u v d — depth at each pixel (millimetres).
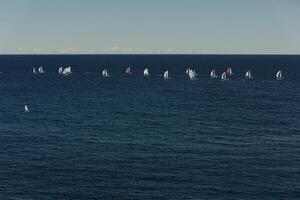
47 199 84312
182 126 155125
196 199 84250
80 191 88125
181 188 89625
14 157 111875
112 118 172750
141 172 99500
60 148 121500
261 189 89000
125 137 136000
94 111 191125
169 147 122812
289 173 98562
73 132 143625
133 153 115938
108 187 90312
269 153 116062
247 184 91688
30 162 107375
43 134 140375
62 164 105750
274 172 99312
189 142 129250
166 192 87562
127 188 89625
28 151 118062
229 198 84688
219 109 197875
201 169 101562
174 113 185750
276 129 149750
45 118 172125
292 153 115938
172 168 102438
